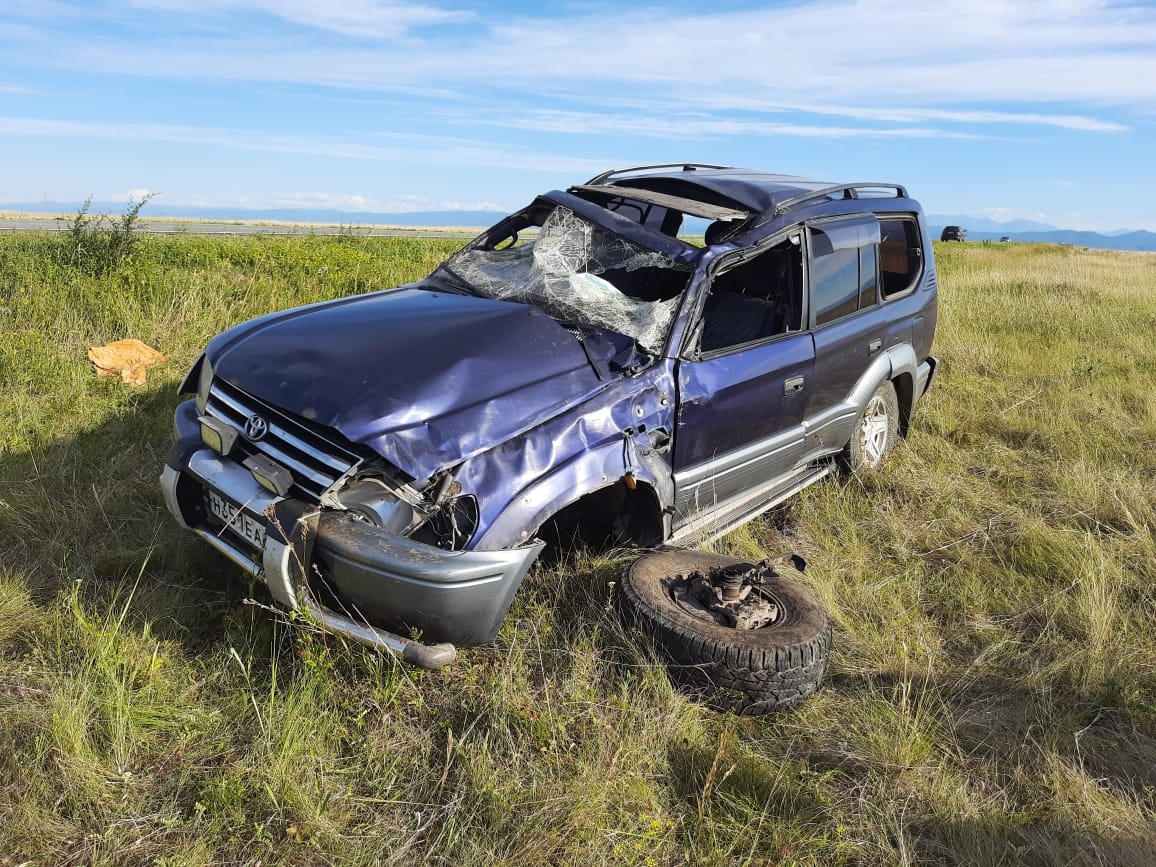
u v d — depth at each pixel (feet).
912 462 18.71
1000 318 37.47
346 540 8.68
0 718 8.38
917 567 14.25
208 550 11.93
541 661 10.30
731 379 12.56
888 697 10.57
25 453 14.80
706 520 12.82
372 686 9.43
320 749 8.45
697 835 8.05
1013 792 9.04
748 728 9.81
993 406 24.03
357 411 9.24
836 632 11.86
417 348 10.44
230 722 8.87
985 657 11.68
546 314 12.06
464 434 9.45
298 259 34.45
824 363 14.85
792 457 14.76
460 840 7.48
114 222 28.71
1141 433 21.70
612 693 9.88
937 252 81.97
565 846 7.56
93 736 8.34
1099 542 14.89
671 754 9.16
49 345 20.33
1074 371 27.81
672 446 11.75
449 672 10.00
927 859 7.99
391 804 8.00
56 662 9.45
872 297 16.71
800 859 7.84
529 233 15.33
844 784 8.98
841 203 16.06
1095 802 8.73
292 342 10.88
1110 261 90.48
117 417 16.96
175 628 10.23
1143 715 10.39
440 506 9.10
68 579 11.01
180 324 23.30
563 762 8.66
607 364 11.21
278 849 7.30
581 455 10.21
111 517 12.78
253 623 10.28
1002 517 16.25
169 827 7.38
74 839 7.24
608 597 11.43
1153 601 13.30
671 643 10.06
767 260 15.93
